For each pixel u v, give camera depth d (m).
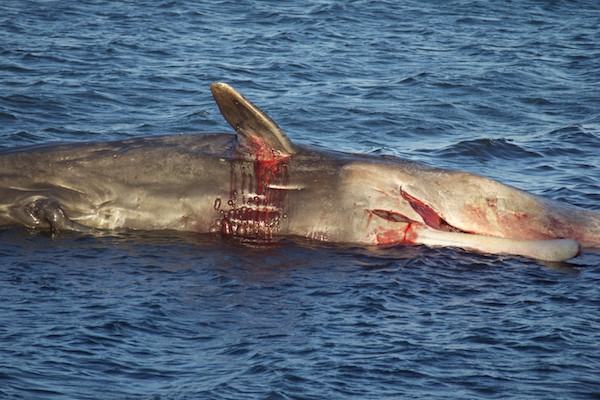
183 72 102.38
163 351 43.44
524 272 55.06
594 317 48.44
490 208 60.47
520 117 93.69
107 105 89.06
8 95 88.50
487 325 47.09
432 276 53.88
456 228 60.53
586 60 118.19
